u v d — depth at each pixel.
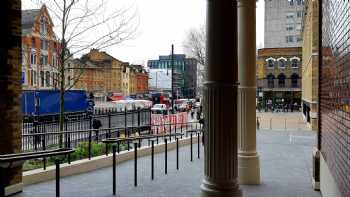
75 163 9.27
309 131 23.86
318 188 7.88
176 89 90.25
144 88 100.81
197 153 13.22
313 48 25.44
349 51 4.34
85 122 18.47
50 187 7.72
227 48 5.00
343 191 4.64
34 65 33.25
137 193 7.36
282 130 24.70
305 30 40.44
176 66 92.56
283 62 72.06
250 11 8.53
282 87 72.12
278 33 87.81
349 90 4.31
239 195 5.21
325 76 7.19
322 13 8.01
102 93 71.50
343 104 4.75
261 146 15.51
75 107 32.22
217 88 5.04
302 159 12.00
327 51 6.80
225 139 5.09
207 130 5.19
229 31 4.98
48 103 29.36
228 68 5.02
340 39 5.11
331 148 6.04
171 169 9.97
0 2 6.92
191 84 91.69
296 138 18.91
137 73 96.94
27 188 7.59
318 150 8.02
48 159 10.13
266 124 33.06
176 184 8.15
